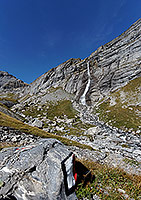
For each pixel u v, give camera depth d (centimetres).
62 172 568
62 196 514
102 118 4347
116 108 4512
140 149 1880
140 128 2842
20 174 563
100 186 743
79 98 7706
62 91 9706
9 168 589
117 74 6525
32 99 9788
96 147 2162
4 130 1694
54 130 3878
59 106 7162
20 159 634
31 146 758
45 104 7856
